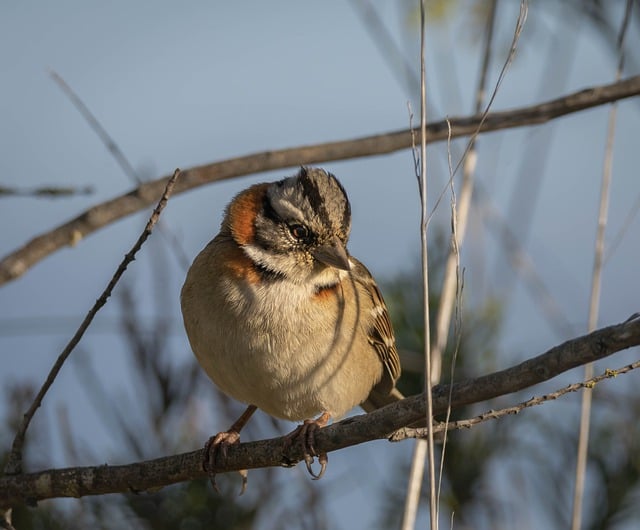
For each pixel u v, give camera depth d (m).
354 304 9.84
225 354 9.43
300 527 9.39
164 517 9.50
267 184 10.11
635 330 5.97
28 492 8.34
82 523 9.37
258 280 9.45
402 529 9.02
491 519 9.98
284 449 8.17
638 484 10.03
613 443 10.20
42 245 9.38
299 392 9.55
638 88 10.38
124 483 8.35
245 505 9.52
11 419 9.91
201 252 9.89
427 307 7.08
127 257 7.59
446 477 10.14
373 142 10.40
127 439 9.63
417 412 7.01
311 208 9.59
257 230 9.61
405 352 11.16
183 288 9.73
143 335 9.90
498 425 10.29
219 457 8.36
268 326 9.36
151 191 9.91
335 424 7.77
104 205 9.71
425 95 7.52
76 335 7.86
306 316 9.41
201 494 9.52
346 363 9.67
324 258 9.52
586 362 6.19
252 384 9.54
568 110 10.50
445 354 10.48
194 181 10.00
